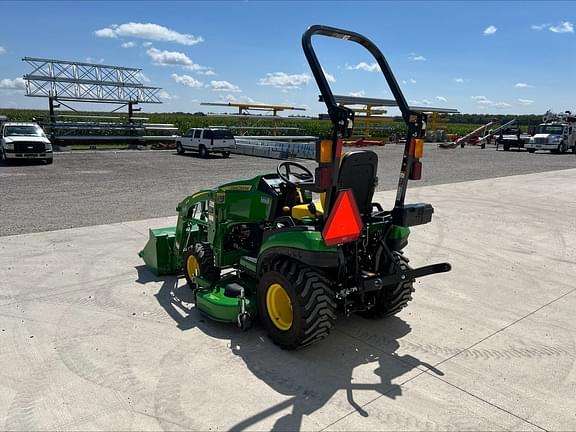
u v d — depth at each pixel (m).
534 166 20.11
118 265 5.72
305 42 3.27
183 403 3.01
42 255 6.05
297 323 3.49
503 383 3.34
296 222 3.90
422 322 4.35
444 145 34.12
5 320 4.17
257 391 3.16
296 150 21.64
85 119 29.45
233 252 4.59
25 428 2.74
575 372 3.51
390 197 11.09
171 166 18.00
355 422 2.86
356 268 3.62
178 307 4.54
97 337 3.89
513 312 4.61
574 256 6.54
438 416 2.94
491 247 6.95
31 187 11.99
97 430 2.74
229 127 31.91
